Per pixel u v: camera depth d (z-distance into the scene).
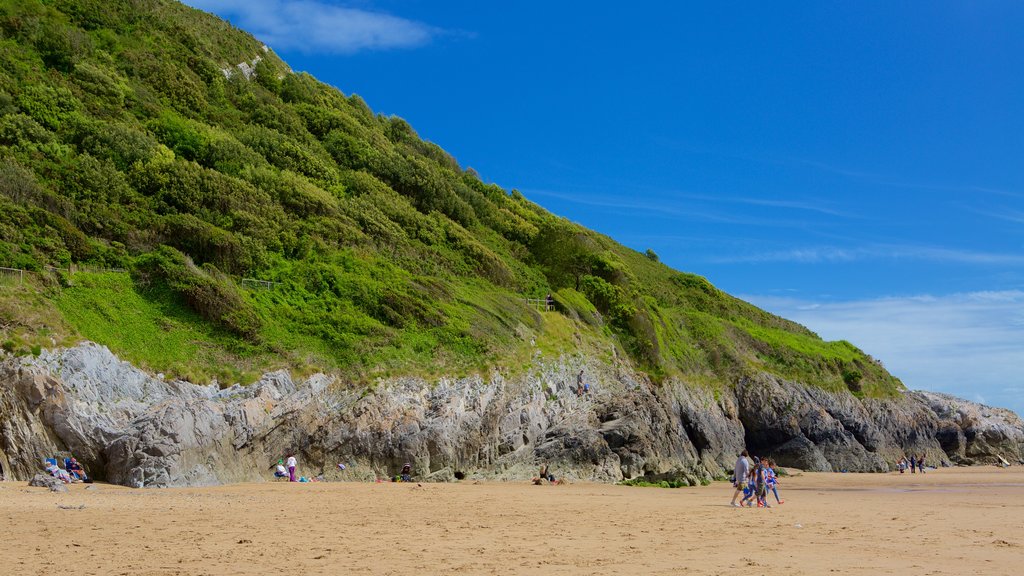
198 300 40.56
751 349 69.19
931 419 74.12
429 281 52.47
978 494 36.81
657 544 16.48
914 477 53.56
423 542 16.61
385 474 37.75
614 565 13.65
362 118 82.62
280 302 45.12
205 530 18.41
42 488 27.25
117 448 30.86
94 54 61.06
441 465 38.78
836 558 14.55
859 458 61.16
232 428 34.41
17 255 37.94
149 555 14.60
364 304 47.44
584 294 62.78
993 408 81.12
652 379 55.84
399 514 22.62
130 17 68.38
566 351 51.34
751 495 27.58
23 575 12.59
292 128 69.31
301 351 40.75
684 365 60.75
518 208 87.00
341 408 38.59
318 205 57.50
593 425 45.50
